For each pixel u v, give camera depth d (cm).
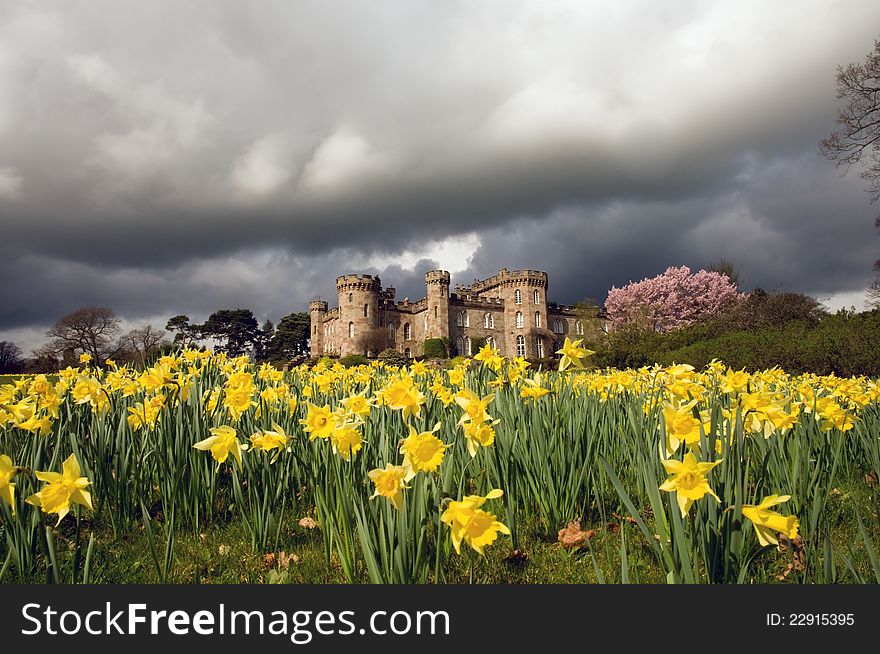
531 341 7319
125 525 317
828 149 2044
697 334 2633
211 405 364
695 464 180
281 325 8950
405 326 7312
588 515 331
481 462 358
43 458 289
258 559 281
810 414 326
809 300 2742
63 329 4672
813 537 235
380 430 280
